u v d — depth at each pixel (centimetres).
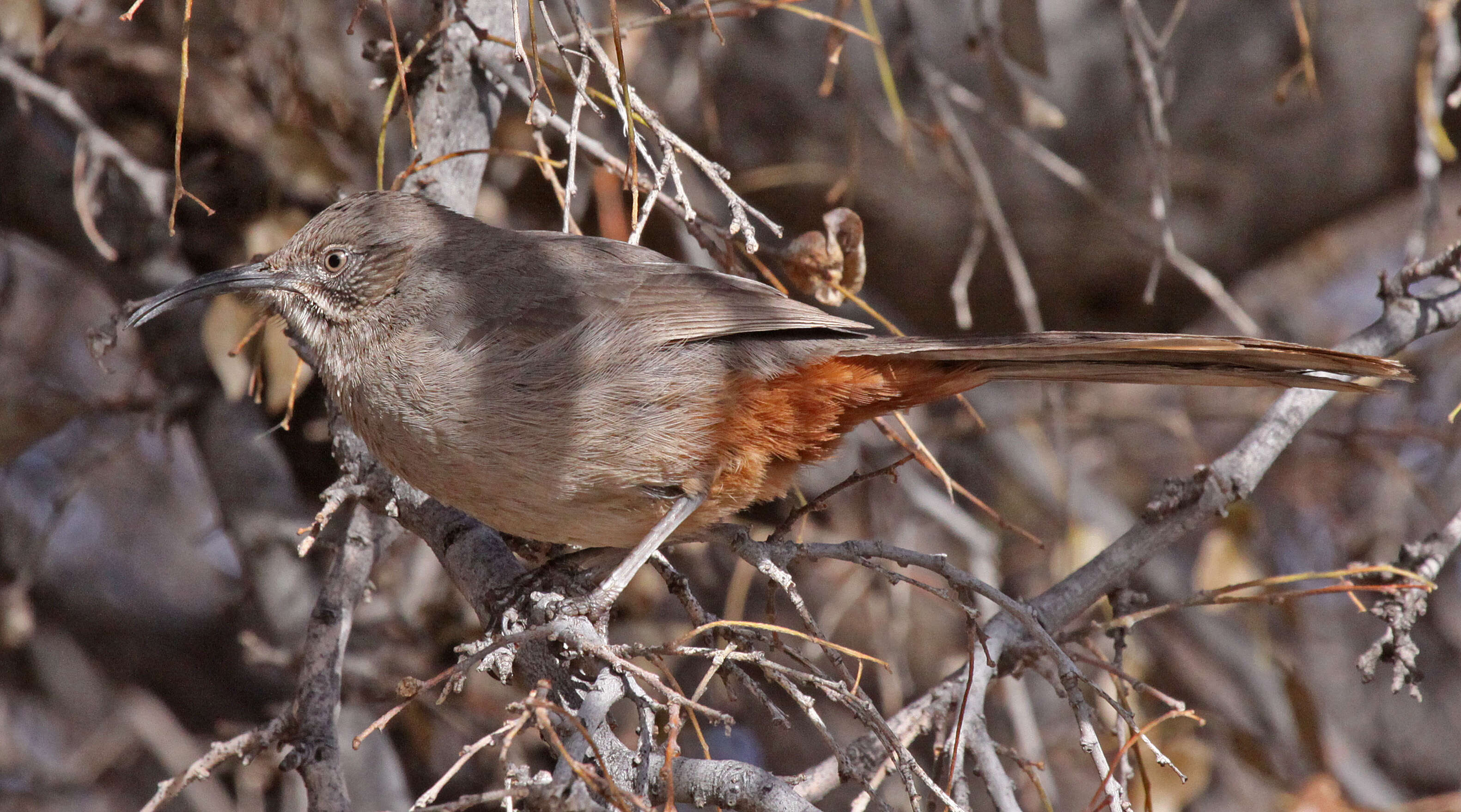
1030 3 955
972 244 1029
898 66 1099
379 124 1037
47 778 1323
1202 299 1412
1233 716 1248
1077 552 1052
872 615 1238
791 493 1045
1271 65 1362
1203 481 746
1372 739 1579
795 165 1277
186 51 629
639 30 1055
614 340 726
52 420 1042
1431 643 1630
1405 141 1366
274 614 1052
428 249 759
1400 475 1171
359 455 767
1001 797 642
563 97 1008
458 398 719
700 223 776
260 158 1071
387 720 523
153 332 1096
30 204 1122
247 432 1082
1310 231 1409
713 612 1215
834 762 666
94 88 1077
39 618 1401
